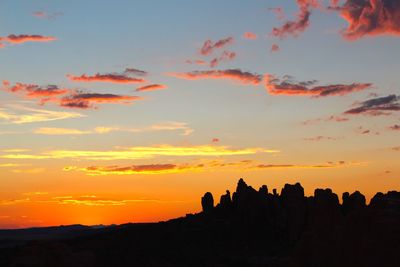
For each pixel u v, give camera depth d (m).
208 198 154.88
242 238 129.00
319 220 55.94
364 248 49.41
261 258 113.00
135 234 138.25
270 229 131.38
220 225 138.12
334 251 52.56
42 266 59.94
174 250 122.81
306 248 55.06
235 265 109.94
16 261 60.03
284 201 135.00
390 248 47.59
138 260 114.94
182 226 142.50
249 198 140.38
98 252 122.25
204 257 116.56
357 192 109.44
